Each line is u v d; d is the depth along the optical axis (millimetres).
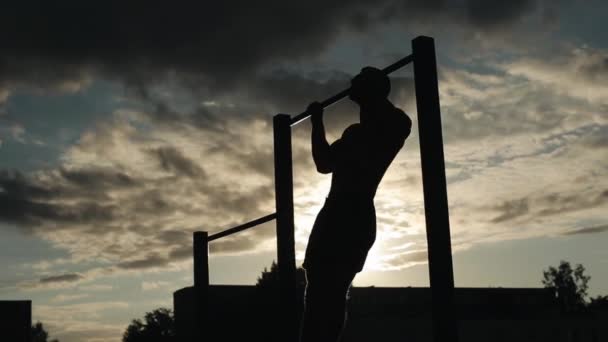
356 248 3781
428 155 3586
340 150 3992
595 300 60688
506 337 43094
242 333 24547
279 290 5152
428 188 3559
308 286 3836
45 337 83312
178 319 34031
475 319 43906
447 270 3457
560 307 49250
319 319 3709
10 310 25297
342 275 3756
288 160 5262
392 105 4020
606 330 42594
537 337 43062
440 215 3514
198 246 6828
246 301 25172
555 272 79062
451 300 3418
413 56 3756
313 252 3811
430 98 3656
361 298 43062
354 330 40344
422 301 43156
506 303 48312
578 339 42750
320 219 3873
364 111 4023
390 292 43438
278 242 5219
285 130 5289
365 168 3863
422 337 38781
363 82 3998
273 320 24547
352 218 3793
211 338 6598
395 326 39656
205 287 6723
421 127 3643
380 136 3910
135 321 52375
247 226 5965
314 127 4363
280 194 5254
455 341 3375
